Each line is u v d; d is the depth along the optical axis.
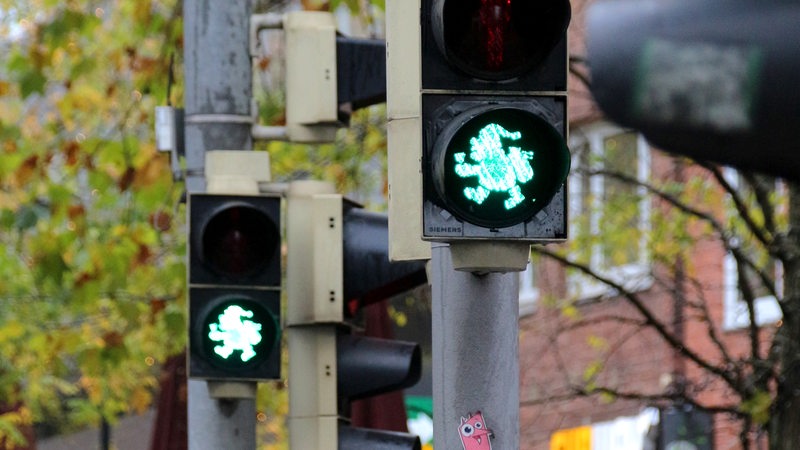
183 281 23.14
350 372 13.00
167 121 14.72
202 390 13.49
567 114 7.98
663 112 3.94
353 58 13.88
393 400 21.27
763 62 3.88
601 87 3.97
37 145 22.92
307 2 22.72
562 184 7.88
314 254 13.01
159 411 22.95
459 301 9.55
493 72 7.89
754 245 23.92
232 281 12.51
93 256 22.53
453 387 9.54
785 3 3.88
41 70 22.28
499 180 7.77
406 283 13.38
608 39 3.97
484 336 9.52
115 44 23.69
